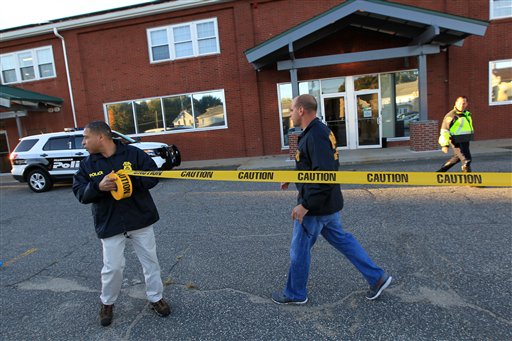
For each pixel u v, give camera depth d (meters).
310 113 2.80
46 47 15.41
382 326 2.69
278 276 3.63
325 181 2.61
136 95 15.02
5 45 15.68
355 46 13.48
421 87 11.77
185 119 14.88
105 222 2.83
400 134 13.62
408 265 3.66
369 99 13.66
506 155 10.02
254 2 13.68
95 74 15.19
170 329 2.84
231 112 14.45
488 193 6.11
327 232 3.01
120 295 3.43
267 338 2.65
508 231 4.36
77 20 14.65
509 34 12.84
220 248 4.52
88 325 2.99
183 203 7.19
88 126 2.83
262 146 14.36
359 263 3.01
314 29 11.20
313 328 2.73
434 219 5.02
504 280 3.22
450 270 3.48
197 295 3.35
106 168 2.82
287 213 5.84
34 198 9.30
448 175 2.57
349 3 10.90
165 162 10.10
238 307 3.10
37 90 15.72
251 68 14.06
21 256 4.80
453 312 2.80
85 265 4.31
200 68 14.45
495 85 13.10
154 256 3.02
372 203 6.07
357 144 13.88
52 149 10.08
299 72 13.74
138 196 2.88
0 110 15.38
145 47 14.73
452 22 10.66
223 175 2.96
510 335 2.49
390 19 11.48
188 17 14.28
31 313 3.24
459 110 6.59
